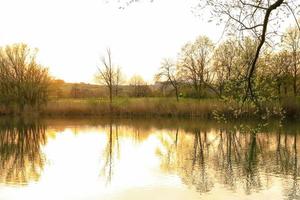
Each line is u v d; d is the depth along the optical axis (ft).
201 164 78.43
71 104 191.21
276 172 69.97
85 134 131.75
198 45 197.26
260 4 27.63
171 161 82.43
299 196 55.06
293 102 149.38
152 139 118.52
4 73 195.42
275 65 42.96
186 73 203.72
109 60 206.08
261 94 35.19
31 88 194.18
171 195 56.39
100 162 82.53
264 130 129.29
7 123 167.73
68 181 65.72
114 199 55.11
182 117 176.76
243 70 34.83
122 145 107.24
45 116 191.72
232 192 57.31
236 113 36.47
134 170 73.82
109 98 215.92
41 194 57.62
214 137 120.06
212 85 61.77
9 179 67.05
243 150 94.43
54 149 101.40
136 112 183.21
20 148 103.71
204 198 54.70
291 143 103.50
